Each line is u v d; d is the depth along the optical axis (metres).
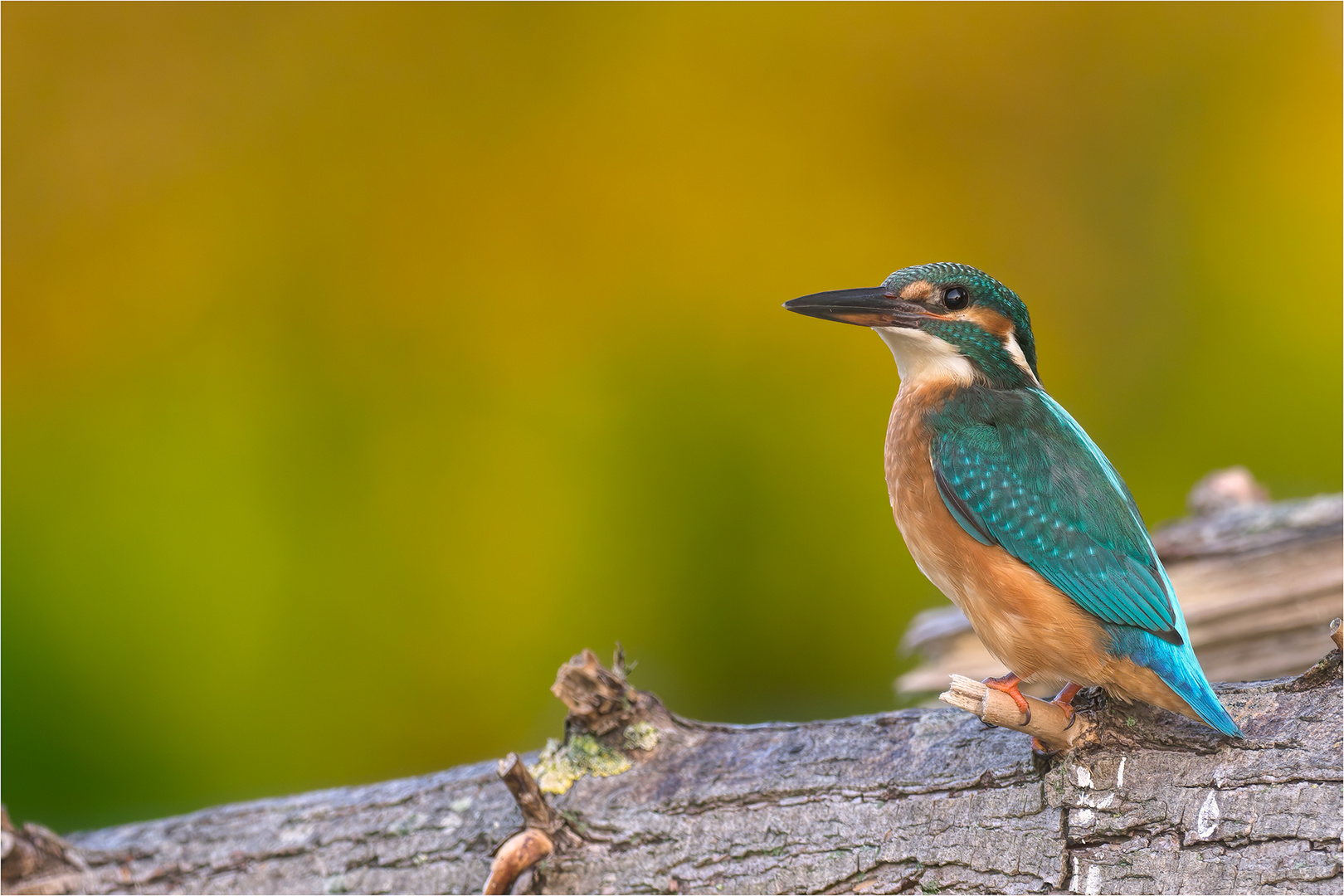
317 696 11.52
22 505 10.94
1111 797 5.32
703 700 12.01
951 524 6.08
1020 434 6.13
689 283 12.46
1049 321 13.07
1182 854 5.09
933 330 6.70
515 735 11.75
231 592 11.30
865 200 12.88
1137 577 5.55
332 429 11.92
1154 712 5.52
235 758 11.18
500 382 12.21
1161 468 12.74
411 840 6.61
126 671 11.02
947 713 6.11
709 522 12.09
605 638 11.95
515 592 11.85
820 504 12.08
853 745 6.12
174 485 11.34
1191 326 12.77
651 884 5.96
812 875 5.73
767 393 12.19
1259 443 12.42
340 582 11.66
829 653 12.06
